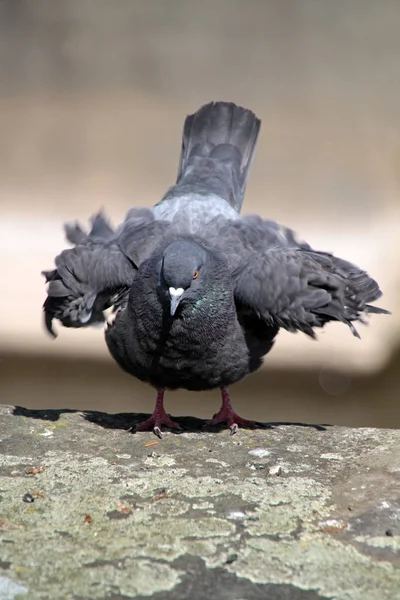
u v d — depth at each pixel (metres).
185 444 9.32
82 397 17.42
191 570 6.81
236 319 9.63
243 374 9.97
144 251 10.15
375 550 7.11
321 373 18.14
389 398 17.64
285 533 7.35
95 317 10.12
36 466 8.59
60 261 9.91
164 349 9.45
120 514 7.62
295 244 10.71
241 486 8.17
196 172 12.29
